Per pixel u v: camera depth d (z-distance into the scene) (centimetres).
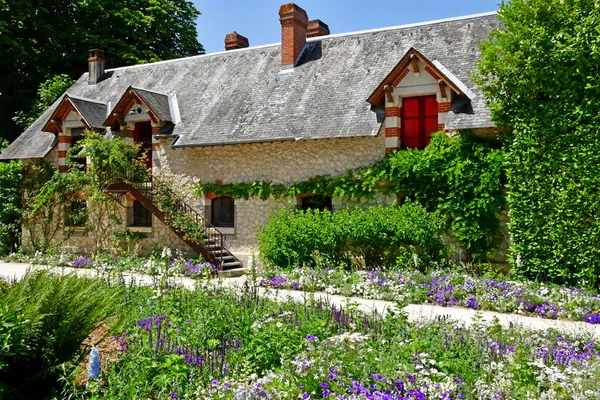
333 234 1398
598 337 752
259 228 1608
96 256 1667
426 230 1330
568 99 1179
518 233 1227
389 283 1160
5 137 2744
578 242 1148
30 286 560
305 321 722
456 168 1353
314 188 1587
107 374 532
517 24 1234
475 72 1377
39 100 2619
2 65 2720
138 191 1764
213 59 2142
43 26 2720
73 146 2059
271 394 452
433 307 1034
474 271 1292
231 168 1739
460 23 1712
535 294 1034
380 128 1503
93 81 2381
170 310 757
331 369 504
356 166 1543
